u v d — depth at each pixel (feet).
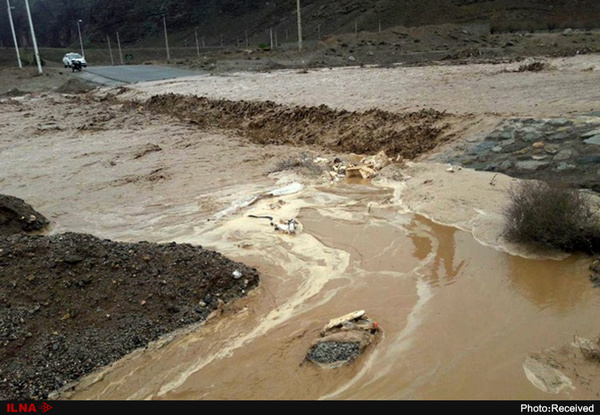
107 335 18.85
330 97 62.08
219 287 21.80
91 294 20.29
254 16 318.65
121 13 375.86
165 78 118.62
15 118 76.28
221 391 16.55
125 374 17.51
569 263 22.95
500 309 19.95
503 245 24.94
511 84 58.90
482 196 29.91
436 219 28.66
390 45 152.15
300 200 33.37
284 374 17.02
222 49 266.16
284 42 254.06
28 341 18.15
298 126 52.49
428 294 21.35
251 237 28.07
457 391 15.78
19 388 16.67
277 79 91.71
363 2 252.83
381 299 21.16
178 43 334.03
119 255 22.16
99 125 66.95
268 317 20.34
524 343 17.79
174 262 22.34
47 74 138.72
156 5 367.25
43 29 428.56
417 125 42.52
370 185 35.22
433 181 33.45
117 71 143.43
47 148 54.39
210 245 27.35
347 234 27.78
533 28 190.19
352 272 23.63
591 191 28.04
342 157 42.68
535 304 20.20
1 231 29.91
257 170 41.01
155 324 19.63
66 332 18.76
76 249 21.85
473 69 82.17
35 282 20.25
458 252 24.85
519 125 37.24
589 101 42.70
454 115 42.57
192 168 42.93
